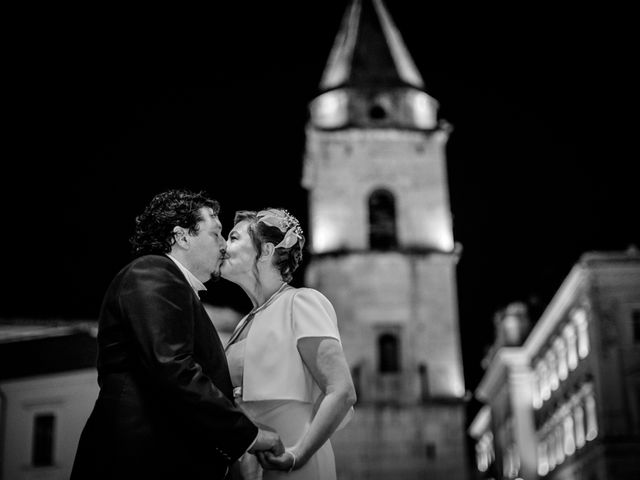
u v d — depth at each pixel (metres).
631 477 38.72
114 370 4.58
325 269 46.91
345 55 51.91
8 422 26.59
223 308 26.56
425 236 48.25
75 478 4.50
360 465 42.69
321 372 5.04
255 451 4.63
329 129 49.31
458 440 43.38
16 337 29.14
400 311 46.31
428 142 50.03
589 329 41.84
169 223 5.11
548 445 50.38
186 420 4.41
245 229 5.61
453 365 45.50
